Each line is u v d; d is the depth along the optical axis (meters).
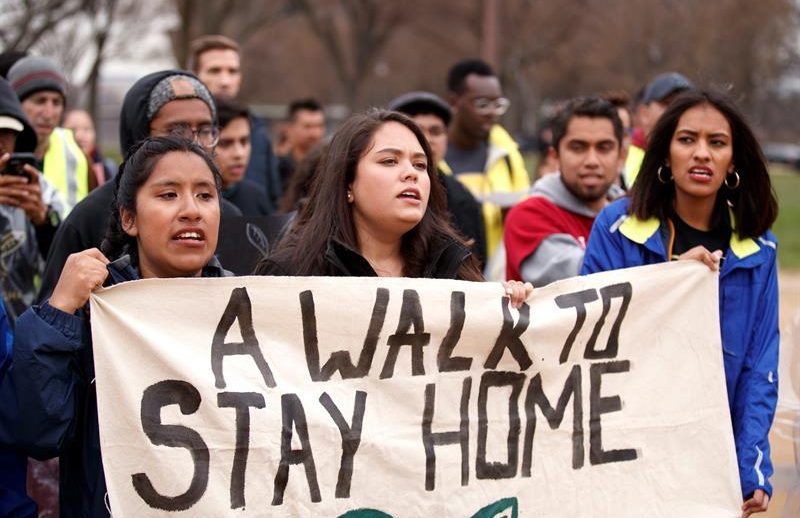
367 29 44.56
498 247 7.17
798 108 51.41
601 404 4.04
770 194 4.37
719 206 4.46
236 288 3.59
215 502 3.46
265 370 3.60
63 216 5.43
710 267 4.19
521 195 7.24
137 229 3.63
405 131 3.99
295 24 51.69
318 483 3.61
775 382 4.29
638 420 4.08
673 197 4.46
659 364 4.13
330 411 3.65
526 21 42.84
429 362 3.81
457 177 7.26
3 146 4.93
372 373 3.74
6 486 3.62
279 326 3.64
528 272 5.48
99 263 3.41
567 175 5.51
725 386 4.18
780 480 5.12
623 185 6.91
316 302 3.68
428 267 4.09
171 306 3.52
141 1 29.17
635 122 7.84
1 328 3.58
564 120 5.53
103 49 26.20
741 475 4.19
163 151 3.62
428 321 3.80
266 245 4.83
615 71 42.62
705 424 4.15
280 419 3.57
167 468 3.41
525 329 3.92
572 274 5.37
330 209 3.99
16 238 5.05
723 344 4.34
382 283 3.75
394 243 4.07
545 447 3.95
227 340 3.58
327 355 3.70
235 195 6.48
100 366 3.36
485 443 3.86
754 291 4.37
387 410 3.74
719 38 37.22
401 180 3.90
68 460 3.54
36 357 3.30
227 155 6.33
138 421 3.39
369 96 62.56
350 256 3.92
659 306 4.14
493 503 3.85
